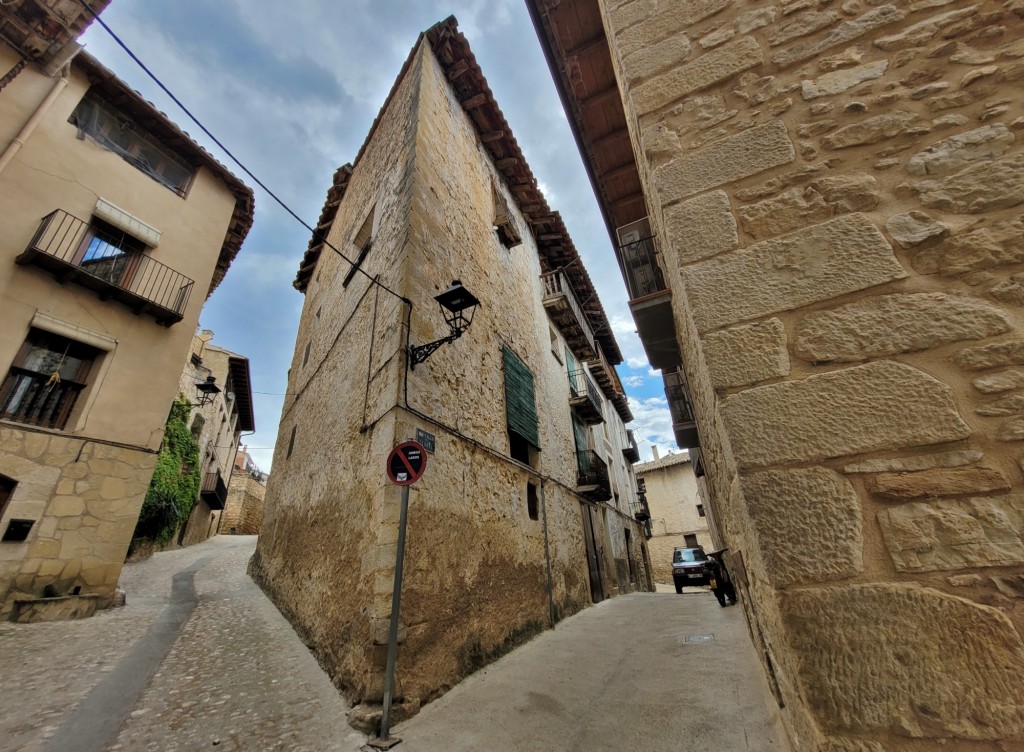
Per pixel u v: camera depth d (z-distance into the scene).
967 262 1.31
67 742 2.25
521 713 2.78
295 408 8.33
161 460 10.48
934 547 1.07
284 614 5.18
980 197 1.37
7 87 5.80
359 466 4.12
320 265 9.88
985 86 1.52
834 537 1.16
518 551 5.09
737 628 4.69
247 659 3.76
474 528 4.32
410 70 6.94
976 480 1.09
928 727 0.94
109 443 5.80
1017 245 1.27
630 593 10.05
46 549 5.04
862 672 1.02
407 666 2.99
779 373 1.40
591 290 12.30
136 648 3.88
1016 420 1.10
